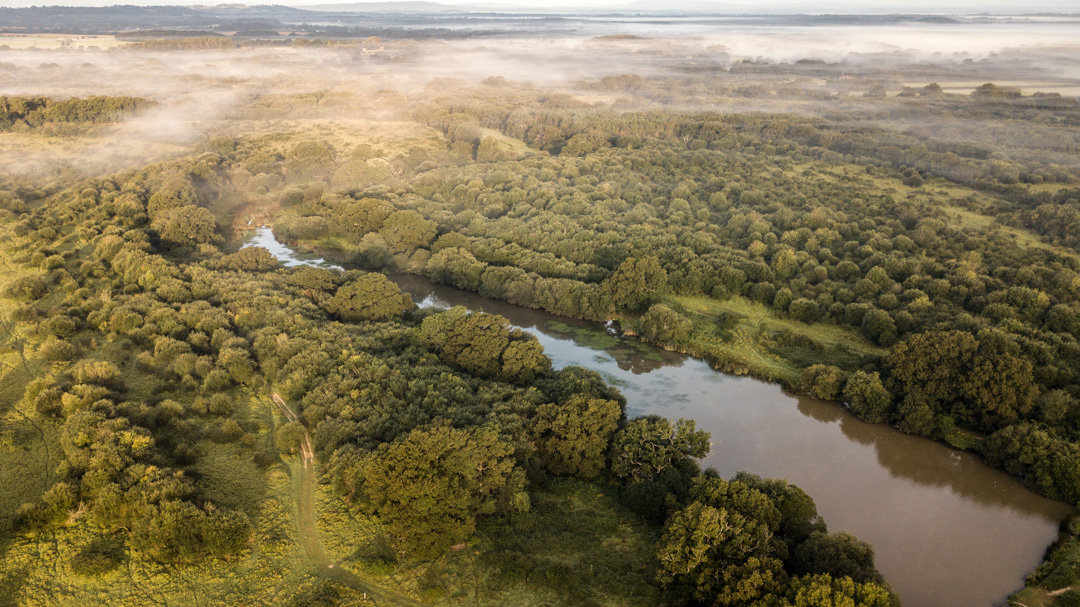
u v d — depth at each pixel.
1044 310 133.25
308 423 100.19
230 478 91.94
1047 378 110.00
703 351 137.38
